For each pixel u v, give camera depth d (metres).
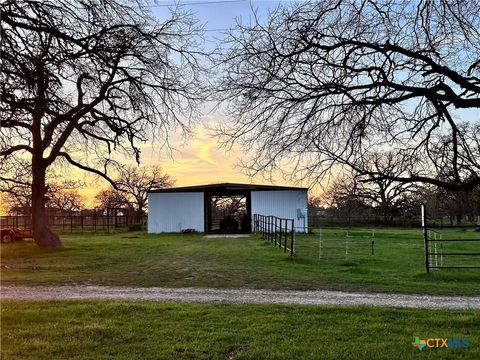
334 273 13.91
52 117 9.39
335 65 5.77
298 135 5.93
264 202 38.06
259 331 6.87
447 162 6.66
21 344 6.26
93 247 24.22
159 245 25.44
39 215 23.44
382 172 6.14
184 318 7.66
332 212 51.06
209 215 40.09
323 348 6.07
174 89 13.34
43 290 11.20
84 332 6.81
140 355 5.87
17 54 6.83
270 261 16.97
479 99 5.71
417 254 20.58
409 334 6.77
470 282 12.44
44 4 7.55
